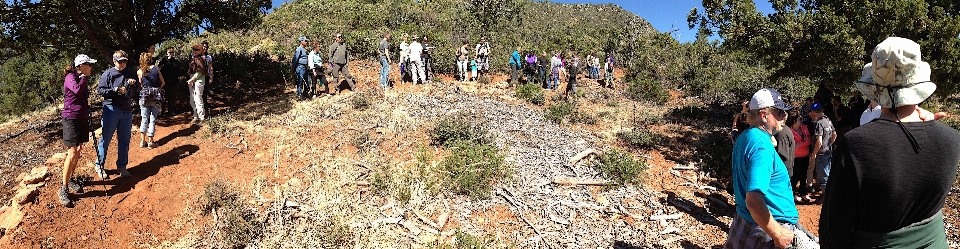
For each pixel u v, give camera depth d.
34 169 5.56
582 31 27.56
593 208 5.29
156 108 6.63
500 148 6.88
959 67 7.54
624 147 7.80
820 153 5.37
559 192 5.64
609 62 15.49
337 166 5.94
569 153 7.02
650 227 4.93
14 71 27.48
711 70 14.42
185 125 7.73
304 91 9.75
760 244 2.94
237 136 7.07
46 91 27.23
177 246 4.44
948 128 1.94
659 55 17.20
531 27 26.39
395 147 6.77
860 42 7.67
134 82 5.54
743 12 9.30
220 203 5.02
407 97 9.51
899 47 1.89
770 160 2.80
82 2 9.19
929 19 7.46
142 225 4.82
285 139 6.95
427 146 6.84
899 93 1.95
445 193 5.33
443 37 17.22
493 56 15.62
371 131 7.39
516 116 9.05
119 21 10.05
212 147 6.68
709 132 9.32
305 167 6.02
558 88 13.91
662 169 6.82
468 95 10.45
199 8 11.28
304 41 9.59
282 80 11.84
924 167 1.88
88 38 9.83
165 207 5.11
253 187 5.43
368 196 5.26
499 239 4.56
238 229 4.45
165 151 6.53
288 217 4.79
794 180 5.55
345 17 21.78
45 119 8.93
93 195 5.18
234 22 11.87
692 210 5.40
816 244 2.90
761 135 2.86
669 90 15.17
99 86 5.23
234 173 5.84
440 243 4.41
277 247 4.32
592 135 8.38
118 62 5.36
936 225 2.01
